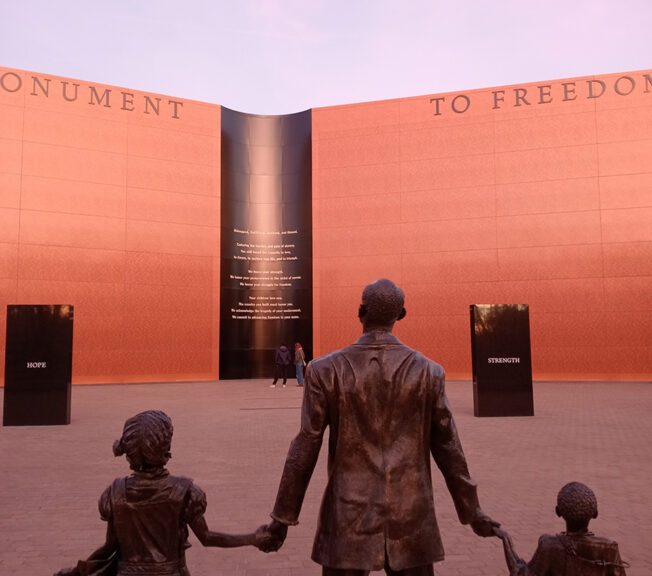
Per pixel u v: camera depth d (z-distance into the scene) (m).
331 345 22.97
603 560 2.09
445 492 5.63
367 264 23.02
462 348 21.88
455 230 22.41
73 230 20.84
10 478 6.13
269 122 24.33
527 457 7.24
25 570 3.56
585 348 20.94
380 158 23.33
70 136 21.12
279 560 3.79
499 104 22.45
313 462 2.09
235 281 23.08
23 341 10.46
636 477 6.10
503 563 3.69
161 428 2.03
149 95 22.52
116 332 21.14
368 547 1.97
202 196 22.97
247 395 16.23
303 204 23.81
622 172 21.16
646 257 20.70
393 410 2.07
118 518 2.00
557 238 21.48
